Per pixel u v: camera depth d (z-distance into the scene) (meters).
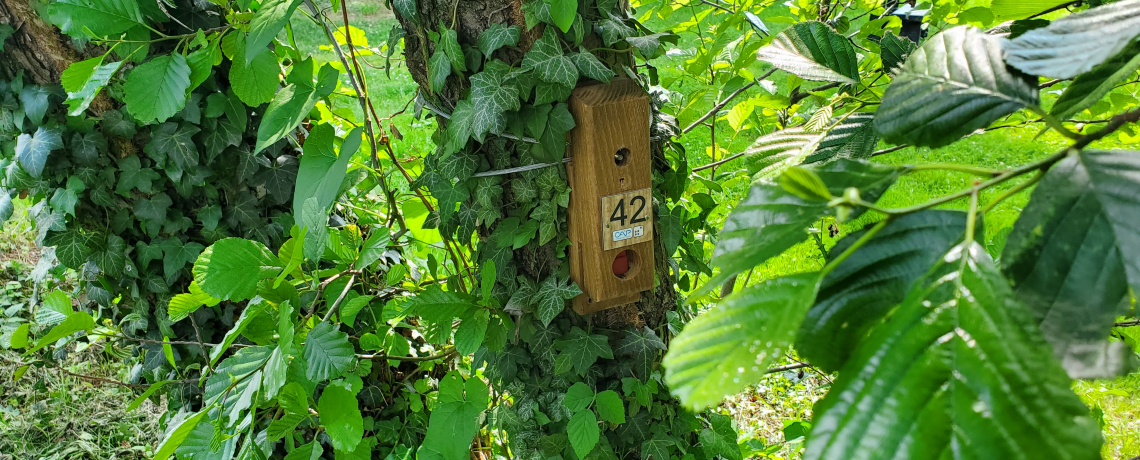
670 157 1.95
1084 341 0.40
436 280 1.93
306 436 2.30
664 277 1.91
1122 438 2.65
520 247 1.77
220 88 2.10
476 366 1.97
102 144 2.12
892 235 0.46
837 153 1.03
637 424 1.97
